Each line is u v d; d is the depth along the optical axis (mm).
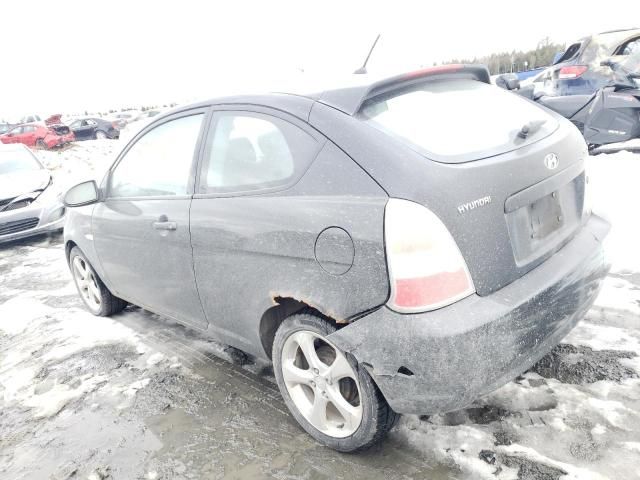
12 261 6207
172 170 2742
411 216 1679
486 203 1765
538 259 1944
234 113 2418
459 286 1690
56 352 3436
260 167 2215
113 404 2732
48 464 2336
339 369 1988
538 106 2568
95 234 3414
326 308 1905
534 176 1938
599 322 2834
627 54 6629
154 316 3855
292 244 1990
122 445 2393
